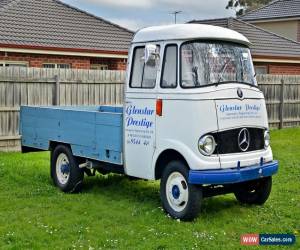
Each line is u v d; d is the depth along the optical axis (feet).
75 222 23.66
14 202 27.20
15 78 43.73
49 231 22.26
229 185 25.62
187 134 23.39
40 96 45.39
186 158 23.31
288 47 85.40
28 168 36.22
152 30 25.44
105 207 26.32
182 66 23.88
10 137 43.78
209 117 23.38
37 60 55.06
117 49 62.03
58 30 60.54
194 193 23.31
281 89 63.87
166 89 24.31
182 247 20.34
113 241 20.98
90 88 48.65
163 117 24.35
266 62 79.25
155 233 22.06
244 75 25.54
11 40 53.67
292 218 24.77
